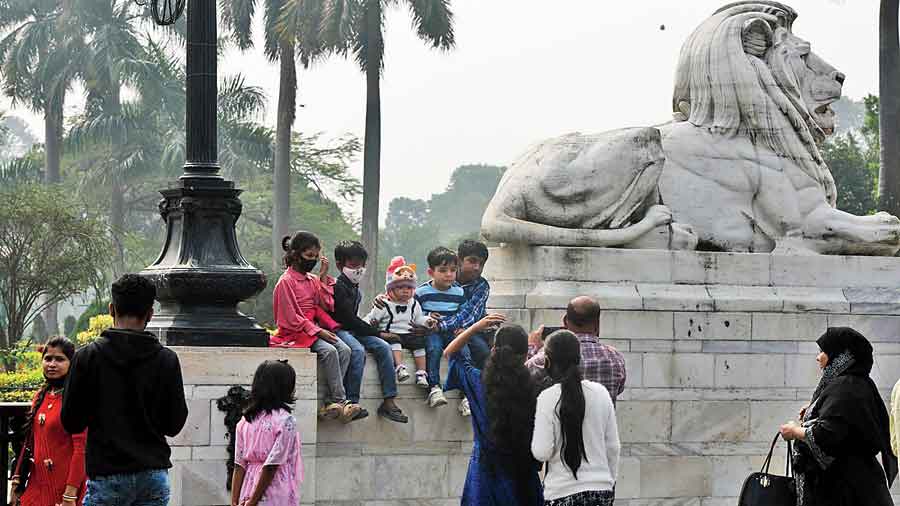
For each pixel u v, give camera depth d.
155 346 7.73
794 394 12.02
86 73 38.06
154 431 7.68
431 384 10.74
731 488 11.72
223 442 9.84
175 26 37.41
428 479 10.87
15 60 38.66
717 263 12.03
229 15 30.64
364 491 10.69
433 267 10.92
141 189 42.56
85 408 7.62
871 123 37.19
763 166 12.69
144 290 7.77
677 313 11.72
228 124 37.59
